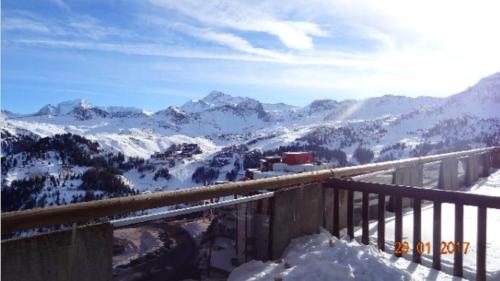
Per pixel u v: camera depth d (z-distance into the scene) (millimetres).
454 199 4125
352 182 4871
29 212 2400
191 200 3254
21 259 2445
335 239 4523
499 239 4891
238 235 4027
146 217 3008
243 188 3695
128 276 3123
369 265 3746
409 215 6047
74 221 2613
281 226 4211
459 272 4047
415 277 3908
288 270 3717
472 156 9703
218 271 3773
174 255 3467
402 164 6605
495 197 3879
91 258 2758
